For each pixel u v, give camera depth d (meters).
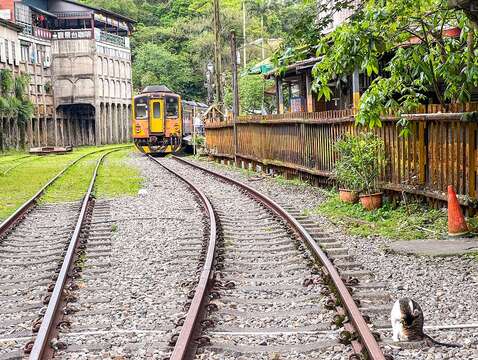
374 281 8.52
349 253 10.35
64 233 13.01
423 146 13.20
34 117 63.97
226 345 6.17
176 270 9.55
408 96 11.92
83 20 72.38
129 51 82.25
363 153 14.38
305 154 20.59
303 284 8.42
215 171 28.39
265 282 8.65
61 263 9.93
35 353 5.75
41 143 66.50
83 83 70.38
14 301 8.20
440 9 11.31
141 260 10.38
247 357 5.96
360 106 11.50
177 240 11.98
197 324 6.68
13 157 44.28
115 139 77.19
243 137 29.92
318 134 19.25
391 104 11.36
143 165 33.97
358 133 16.08
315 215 14.49
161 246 11.49
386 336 6.40
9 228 13.61
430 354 5.87
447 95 11.87
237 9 77.69
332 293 7.83
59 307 7.53
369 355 5.55
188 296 7.84
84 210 15.05
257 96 51.38
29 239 12.56
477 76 10.66
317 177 19.59
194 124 46.25
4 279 9.38
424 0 11.23
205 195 17.66
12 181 25.02
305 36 11.93
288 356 5.94
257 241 11.61
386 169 14.62
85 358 6.02
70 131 72.50
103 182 24.08
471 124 11.62
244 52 62.34
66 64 69.88
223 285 8.42
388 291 8.09
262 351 6.07
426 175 13.21
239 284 8.58
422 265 9.44
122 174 27.95
